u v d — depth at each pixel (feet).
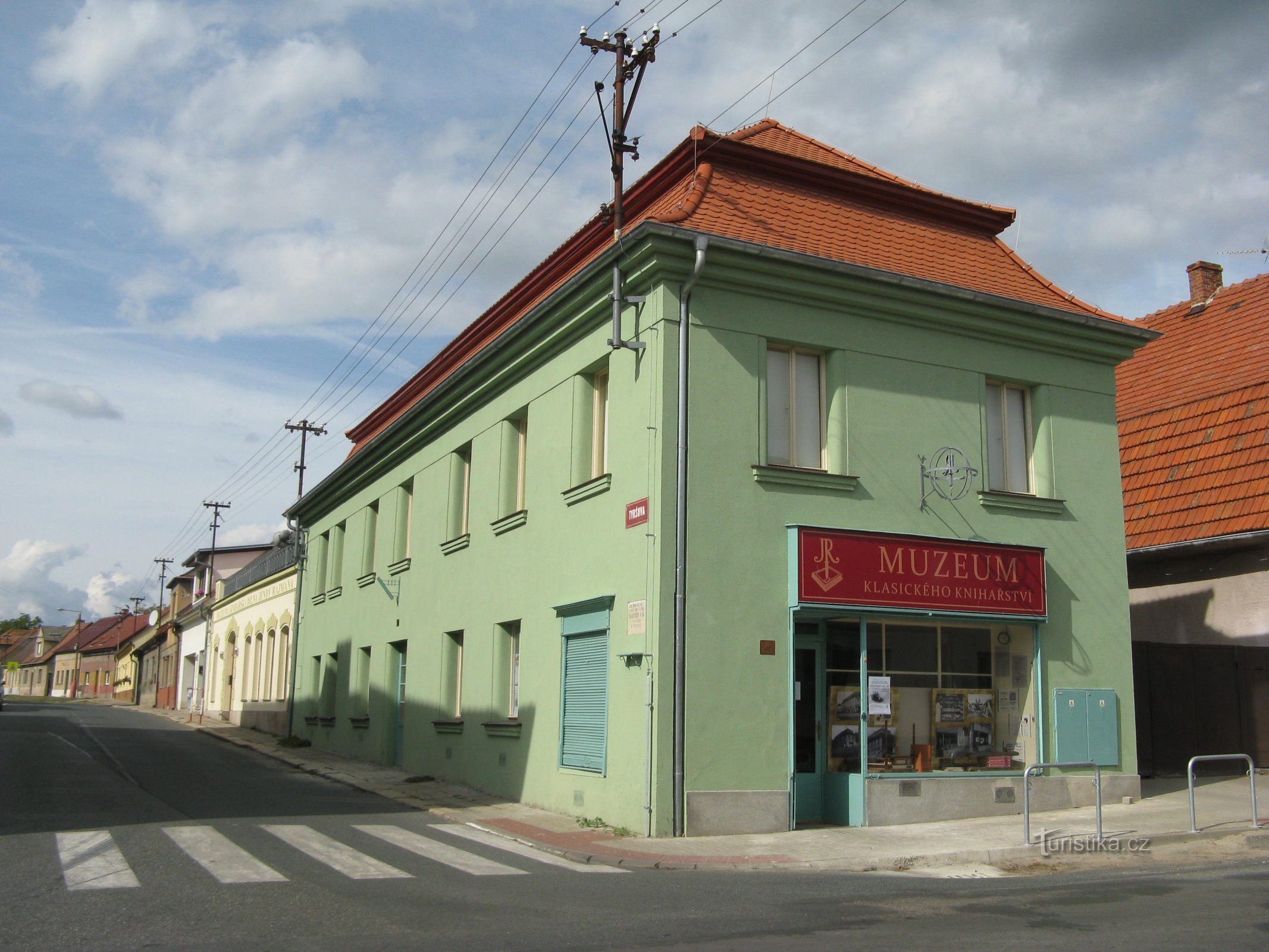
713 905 26.94
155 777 59.67
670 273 42.60
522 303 63.46
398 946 21.98
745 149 48.96
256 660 118.52
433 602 65.62
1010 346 50.08
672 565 40.83
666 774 39.50
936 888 30.01
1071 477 50.75
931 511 46.57
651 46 47.91
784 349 45.47
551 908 26.37
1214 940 21.84
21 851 33.17
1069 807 47.09
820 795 43.47
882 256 49.11
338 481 87.92
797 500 43.65
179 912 25.08
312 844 35.96
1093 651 49.57
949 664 45.91
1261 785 53.42
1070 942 21.88
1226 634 60.95
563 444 49.93
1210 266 83.25
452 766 60.03
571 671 47.32
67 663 345.92
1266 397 61.72
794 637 43.45
